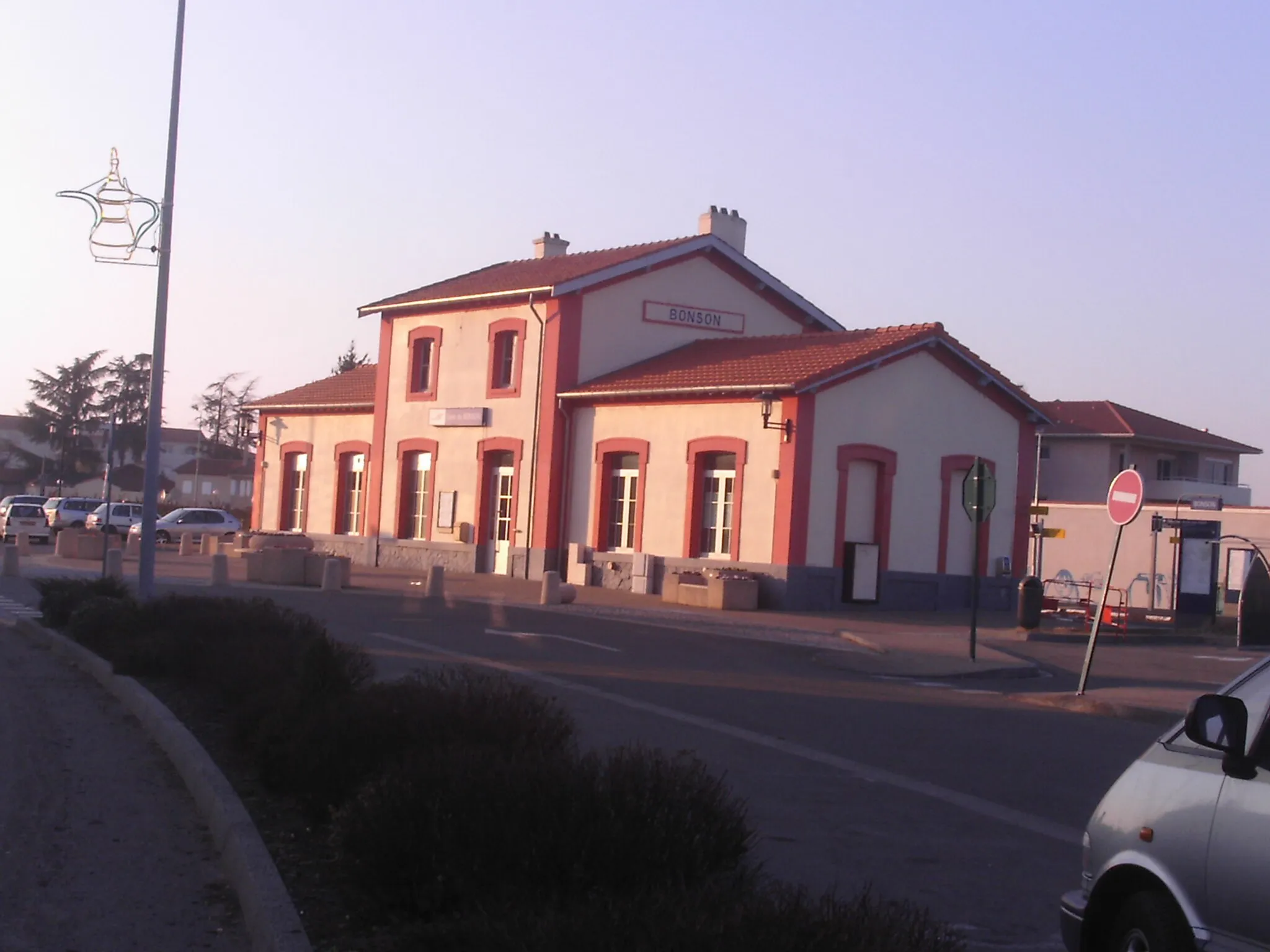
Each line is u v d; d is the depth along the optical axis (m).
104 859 7.16
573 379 31.77
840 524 27.27
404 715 7.56
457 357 34.75
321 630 12.99
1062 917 5.26
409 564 35.62
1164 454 52.09
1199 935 4.44
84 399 91.56
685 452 28.84
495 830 5.65
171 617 14.42
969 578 29.59
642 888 5.10
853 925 4.46
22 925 6.07
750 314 35.09
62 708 11.84
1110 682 18.61
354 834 5.97
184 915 6.29
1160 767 4.95
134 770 9.34
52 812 8.11
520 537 32.34
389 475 36.78
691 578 27.48
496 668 15.70
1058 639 24.61
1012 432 30.44
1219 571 38.00
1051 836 8.70
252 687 10.70
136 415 92.88
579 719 12.29
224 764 8.98
